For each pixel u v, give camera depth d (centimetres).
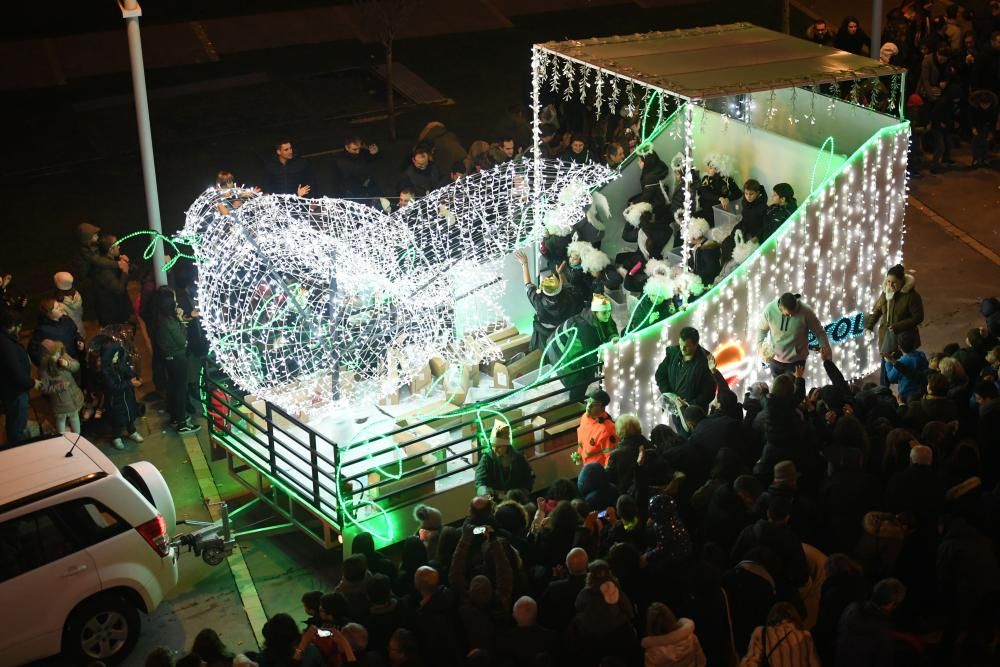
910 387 1198
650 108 1822
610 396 1205
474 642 797
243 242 1168
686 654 752
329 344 1141
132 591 949
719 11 2681
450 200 1428
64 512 915
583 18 2641
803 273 1291
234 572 1085
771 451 956
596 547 871
